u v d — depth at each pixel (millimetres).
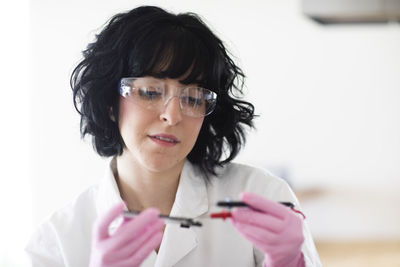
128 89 1180
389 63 5500
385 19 3096
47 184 4398
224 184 1456
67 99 4387
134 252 1045
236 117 1407
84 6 4434
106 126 1309
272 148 5555
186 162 1435
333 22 3215
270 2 5352
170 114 1139
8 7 3908
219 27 5309
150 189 1345
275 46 5426
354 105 5547
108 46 1274
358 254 4777
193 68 1191
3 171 3871
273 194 1427
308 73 5492
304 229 1374
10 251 3887
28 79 4203
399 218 5586
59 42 4414
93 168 4402
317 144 5570
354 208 5613
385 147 5570
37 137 4383
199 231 1362
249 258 1367
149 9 1270
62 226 1391
